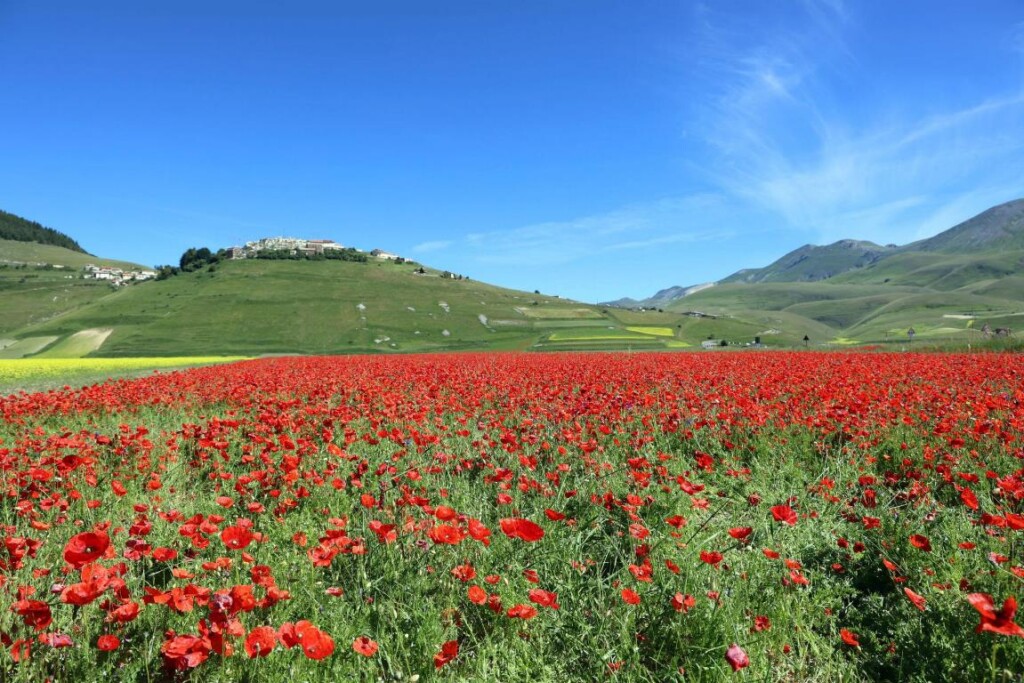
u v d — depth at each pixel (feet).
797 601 12.18
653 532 14.80
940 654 10.37
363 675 9.87
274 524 16.11
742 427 26.86
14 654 8.37
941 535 14.62
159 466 21.77
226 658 9.03
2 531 14.20
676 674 9.78
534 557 13.46
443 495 16.98
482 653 10.00
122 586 9.21
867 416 26.91
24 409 34.83
